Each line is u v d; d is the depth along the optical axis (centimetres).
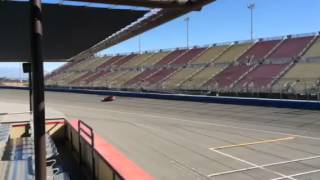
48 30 1614
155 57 6688
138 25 1370
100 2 804
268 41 5375
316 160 1088
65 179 932
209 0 820
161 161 1121
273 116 1998
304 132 1538
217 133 1569
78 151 1205
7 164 865
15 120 1655
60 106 3122
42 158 552
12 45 1883
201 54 5953
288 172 976
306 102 2230
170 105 2812
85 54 2194
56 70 8238
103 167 833
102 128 1805
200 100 2956
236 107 2472
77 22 1507
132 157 1183
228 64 5159
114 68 6888
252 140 1400
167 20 1099
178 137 1503
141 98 3566
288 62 4506
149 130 1702
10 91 5200
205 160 1119
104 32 1595
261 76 4353
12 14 1509
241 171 995
